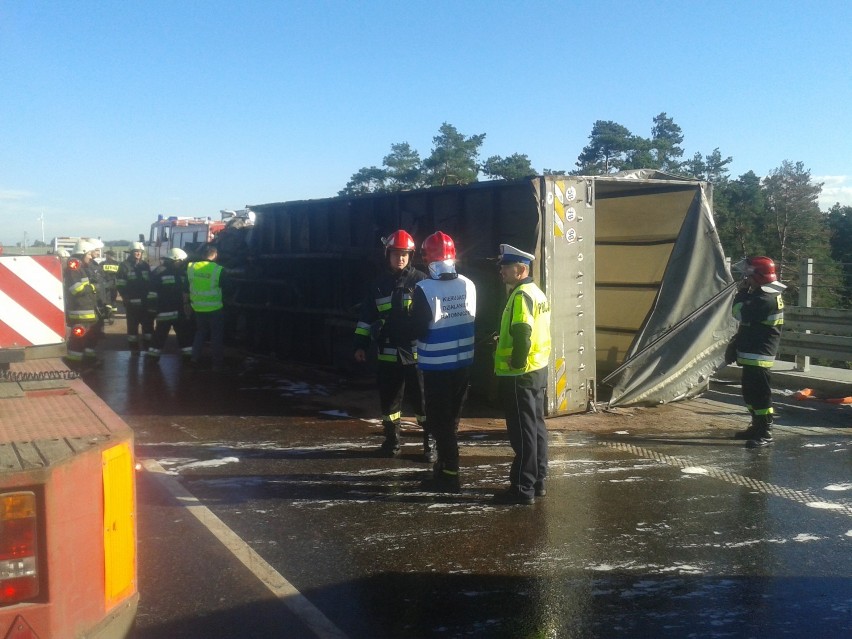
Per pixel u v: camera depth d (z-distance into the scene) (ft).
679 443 27.25
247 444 26.96
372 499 21.13
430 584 15.76
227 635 13.57
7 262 12.59
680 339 32.94
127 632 10.04
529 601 15.01
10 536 8.50
